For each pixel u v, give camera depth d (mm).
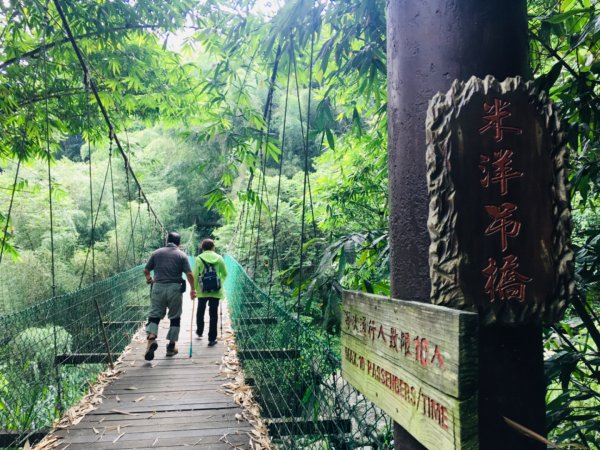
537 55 1634
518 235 652
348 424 1274
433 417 619
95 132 5809
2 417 2588
